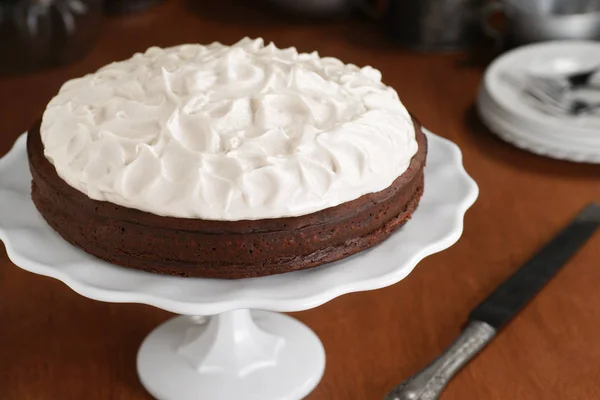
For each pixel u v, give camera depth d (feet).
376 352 2.39
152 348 2.40
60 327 2.45
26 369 2.33
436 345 2.40
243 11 4.13
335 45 3.79
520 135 3.07
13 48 3.44
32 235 2.08
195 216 1.94
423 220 2.14
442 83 3.51
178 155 1.96
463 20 3.70
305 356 2.39
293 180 1.96
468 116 3.31
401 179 2.10
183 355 2.39
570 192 2.95
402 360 2.36
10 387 2.28
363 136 2.03
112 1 3.99
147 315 2.52
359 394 2.29
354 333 2.44
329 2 3.89
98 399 2.28
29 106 3.29
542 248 2.65
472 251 2.68
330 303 2.53
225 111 2.03
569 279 2.60
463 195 2.21
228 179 1.94
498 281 2.58
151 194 1.94
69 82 2.26
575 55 3.46
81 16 3.50
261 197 1.94
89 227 2.01
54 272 1.99
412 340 2.41
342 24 4.01
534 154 3.13
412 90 3.44
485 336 2.34
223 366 2.36
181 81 2.11
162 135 1.99
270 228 1.95
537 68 3.41
